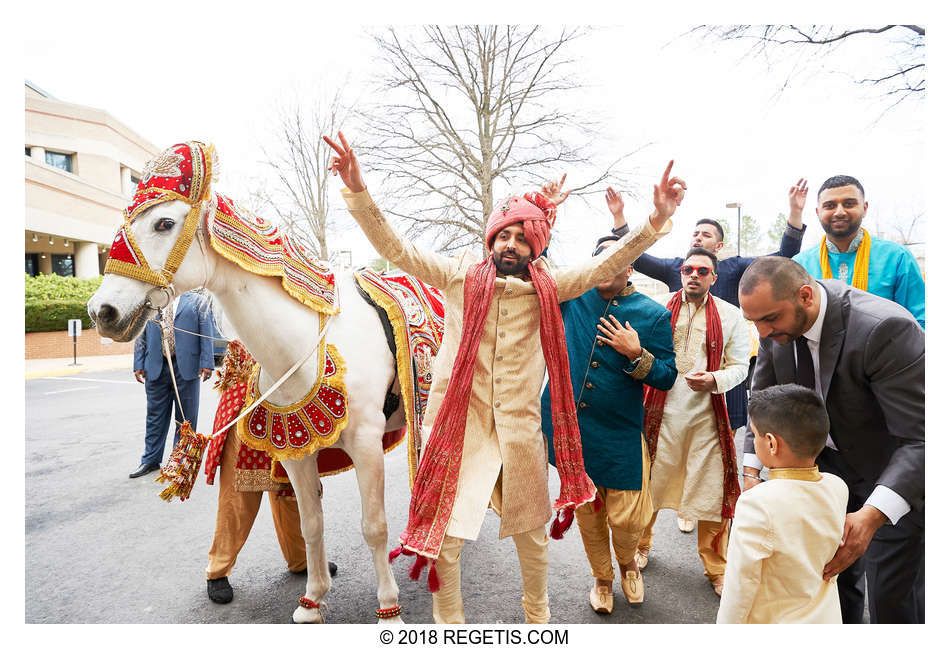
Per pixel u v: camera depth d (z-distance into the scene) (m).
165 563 2.91
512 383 1.94
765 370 2.16
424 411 2.35
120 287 1.79
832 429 1.96
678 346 2.77
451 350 2.01
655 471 2.73
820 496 1.63
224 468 2.52
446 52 10.95
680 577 2.72
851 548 1.66
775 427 1.64
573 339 2.43
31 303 14.21
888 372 1.75
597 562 2.38
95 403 7.78
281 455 2.13
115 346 15.88
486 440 1.95
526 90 10.86
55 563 2.91
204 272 1.93
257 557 2.99
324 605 2.40
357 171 1.77
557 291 2.01
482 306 1.89
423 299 2.59
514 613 2.41
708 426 2.64
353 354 2.17
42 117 19.48
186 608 2.46
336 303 2.21
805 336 1.90
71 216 18.30
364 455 2.15
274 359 2.04
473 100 11.26
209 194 1.90
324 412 2.08
